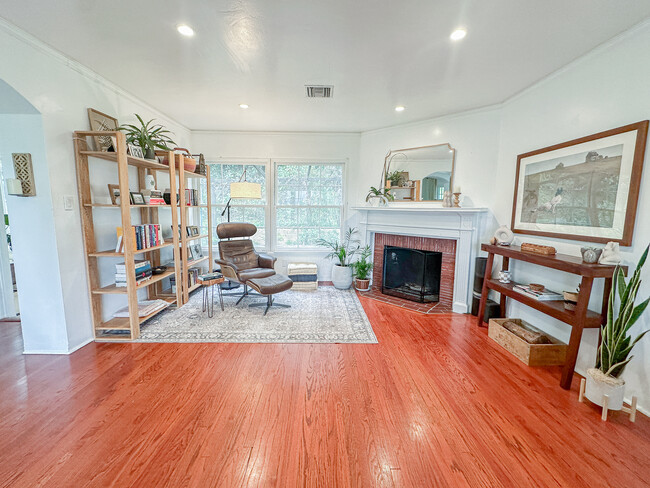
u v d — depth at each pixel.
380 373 2.13
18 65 1.91
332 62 2.29
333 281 4.40
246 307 3.49
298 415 1.68
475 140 3.31
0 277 3.03
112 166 2.84
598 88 2.04
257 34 1.93
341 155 4.53
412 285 3.96
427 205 3.72
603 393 1.68
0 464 1.33
